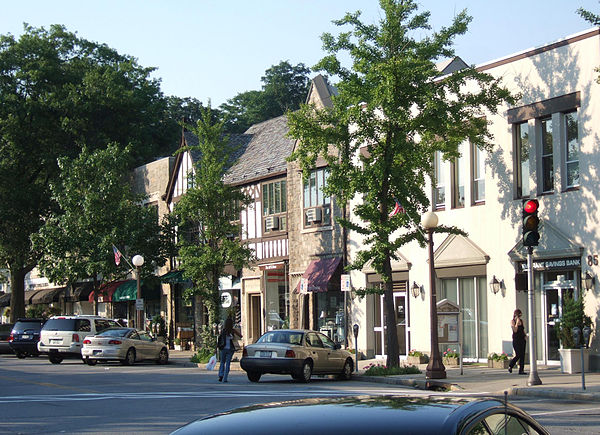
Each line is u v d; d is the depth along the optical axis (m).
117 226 40.44
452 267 27.55
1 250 49.22
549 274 24.33
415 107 29.62
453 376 22.19
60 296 54.84
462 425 3.73
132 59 61.00
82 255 40.94
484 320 26.67
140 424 13.56
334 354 23.44
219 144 34.75
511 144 25.41
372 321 31.69
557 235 23.80
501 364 24.52
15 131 48.69
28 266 51.41
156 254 41.59
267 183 38.12
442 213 27.91
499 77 24.89
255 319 38.75
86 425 13.56
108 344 31.09
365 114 24.02
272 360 22.03
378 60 23.94
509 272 25.22
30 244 49.06
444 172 28.06
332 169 24.69
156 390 19.86
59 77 51.59
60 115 50.31
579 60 23.41
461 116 24.02
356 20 24.31
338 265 32.56
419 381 20.95
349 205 32.41
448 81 24.09
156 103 63.00
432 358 21.66
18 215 48.62
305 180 25.00
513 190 25.28
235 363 30.98
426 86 23.27
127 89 58.03
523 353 22.23
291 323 35.34
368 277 31.41
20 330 38.34
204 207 33.78
